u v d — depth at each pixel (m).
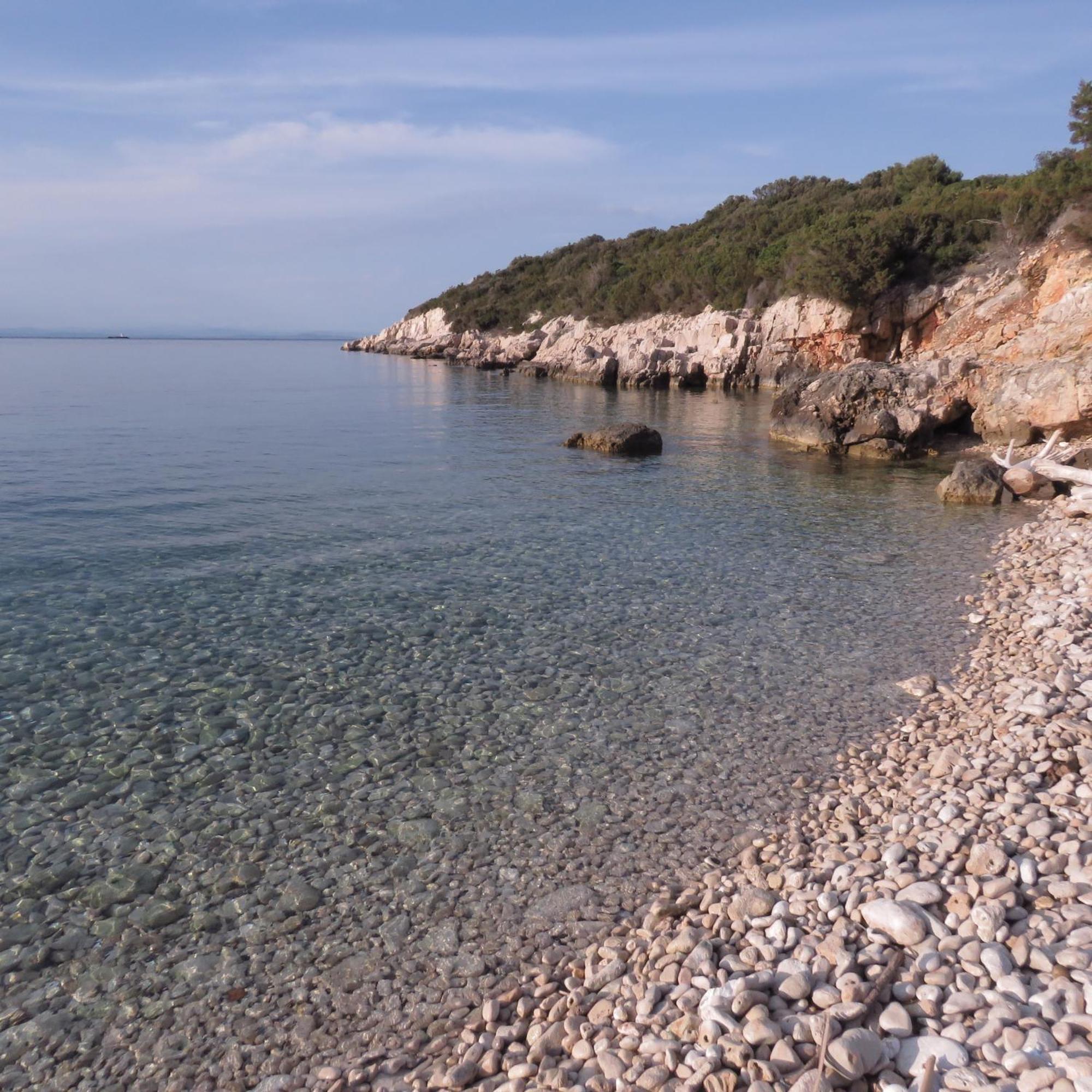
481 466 24.11
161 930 5.74
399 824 6.91
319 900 6.04
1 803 7.10
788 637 10.94
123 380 62.50
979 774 7.20
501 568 13.86
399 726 8.48
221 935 5.70
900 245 43.88
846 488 21.27
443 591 12.62
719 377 54.22
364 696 9.14
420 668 9.86
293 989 5.25
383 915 5.89
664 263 70.69
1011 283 36.19
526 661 10.09
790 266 52.72
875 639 10.85
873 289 43.62
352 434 31.12
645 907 5.92
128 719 8.55
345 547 14.98
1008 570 13.74
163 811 7.05
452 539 15.65
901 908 5.22
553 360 66.25
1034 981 4.64
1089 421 22.28
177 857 6.48
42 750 7.94
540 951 5.54
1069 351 24.89
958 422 28.00
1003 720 8.20
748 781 7.51
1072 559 13.84
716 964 5.14
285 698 9.06
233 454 25.44
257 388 54.78
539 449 27.64
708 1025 4.41
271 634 10.83
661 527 16.86
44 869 6.32
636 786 7.46
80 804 7.12
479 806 7.15
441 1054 4.73
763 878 6.12
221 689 9.27
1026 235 38.78
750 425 35.19
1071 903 5.29
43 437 28.34
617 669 9.88
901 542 15.79
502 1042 4.73
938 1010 4.54
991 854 5.78
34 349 164.25
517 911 5.92
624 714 8.77
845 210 60.12
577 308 78.19
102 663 9.85
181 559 14.04
